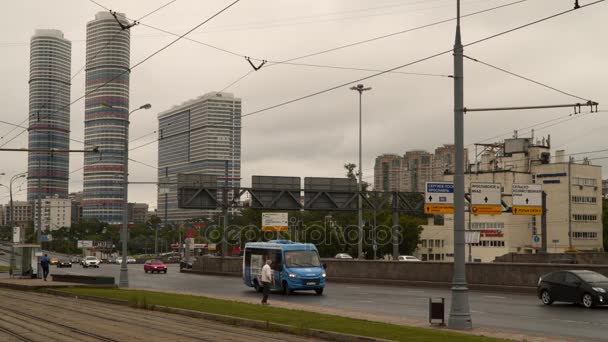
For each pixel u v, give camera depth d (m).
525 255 59.69
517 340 14.49
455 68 19.16
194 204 53.62
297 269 32.56
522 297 30.83
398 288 38.75
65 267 97.56
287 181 54.69
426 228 113.88
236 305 23.20
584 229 103.38
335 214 116.12
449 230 113.75
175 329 17.28
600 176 106.44
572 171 102.31
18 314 21.59
